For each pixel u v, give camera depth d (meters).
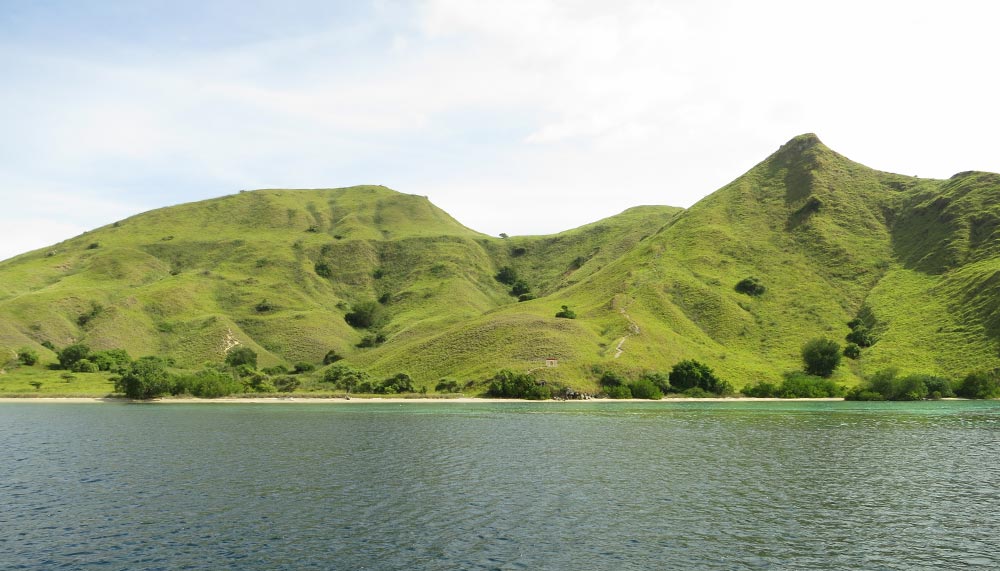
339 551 29.81
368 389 133.62
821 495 41.59
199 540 31.44
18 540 31.42
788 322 163.12
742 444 63.91
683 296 173.62
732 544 31.17
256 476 46.75
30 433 70.81
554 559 28.88
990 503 39.69
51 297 184.12
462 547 30.42
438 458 54.88
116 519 35.06
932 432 74.31
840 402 122.81
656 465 51.97
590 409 106.06
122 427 77.19
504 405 114.31
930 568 28.25
